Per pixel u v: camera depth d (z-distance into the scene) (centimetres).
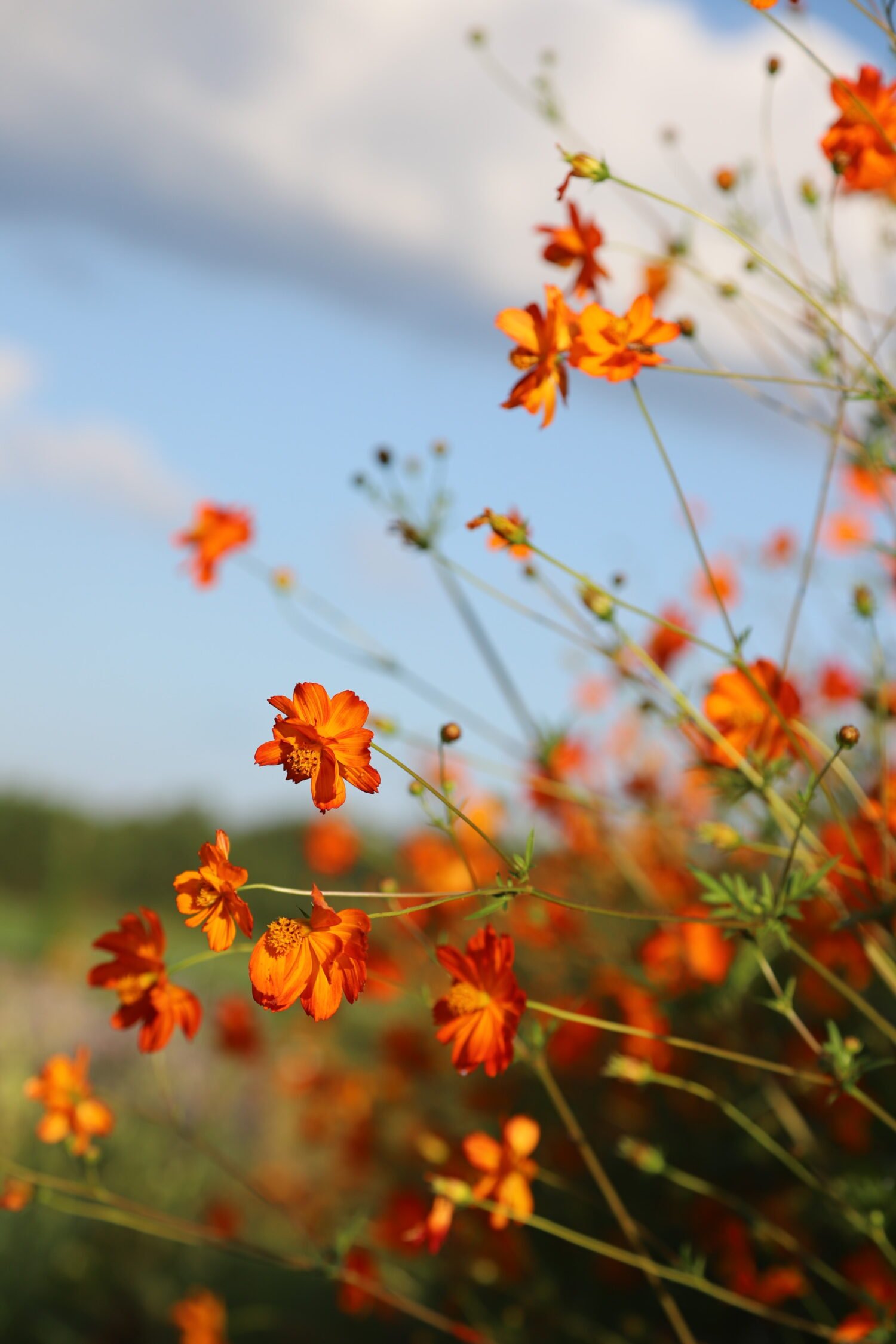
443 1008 108
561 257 122
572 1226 163
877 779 133
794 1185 146
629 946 169
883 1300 125
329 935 101
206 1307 166
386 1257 183
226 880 101
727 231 111
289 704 101
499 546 113
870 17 109
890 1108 141
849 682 155
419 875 200
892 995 143
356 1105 219
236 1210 224
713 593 112
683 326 126
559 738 132
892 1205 125
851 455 131
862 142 117
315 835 222
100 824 708
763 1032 149
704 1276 151
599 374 111
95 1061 291
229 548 143
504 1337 153
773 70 127
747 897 107
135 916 111
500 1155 121
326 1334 195
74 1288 218
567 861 186
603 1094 170
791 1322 121
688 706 117
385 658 132
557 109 135
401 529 125
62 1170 226
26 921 608
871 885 114
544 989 183
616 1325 154
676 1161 154
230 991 357
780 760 117
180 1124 137
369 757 101
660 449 112
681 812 164
